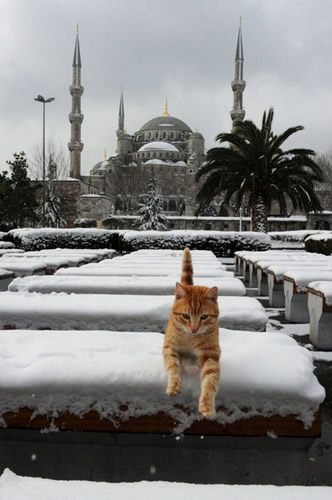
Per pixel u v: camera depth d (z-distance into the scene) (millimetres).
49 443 1722
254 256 11336
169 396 1621
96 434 1698
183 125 120062
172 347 1730
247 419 1611
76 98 83938
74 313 3180
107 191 91188
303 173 25625
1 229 38375
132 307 3230
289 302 6457
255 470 1694
